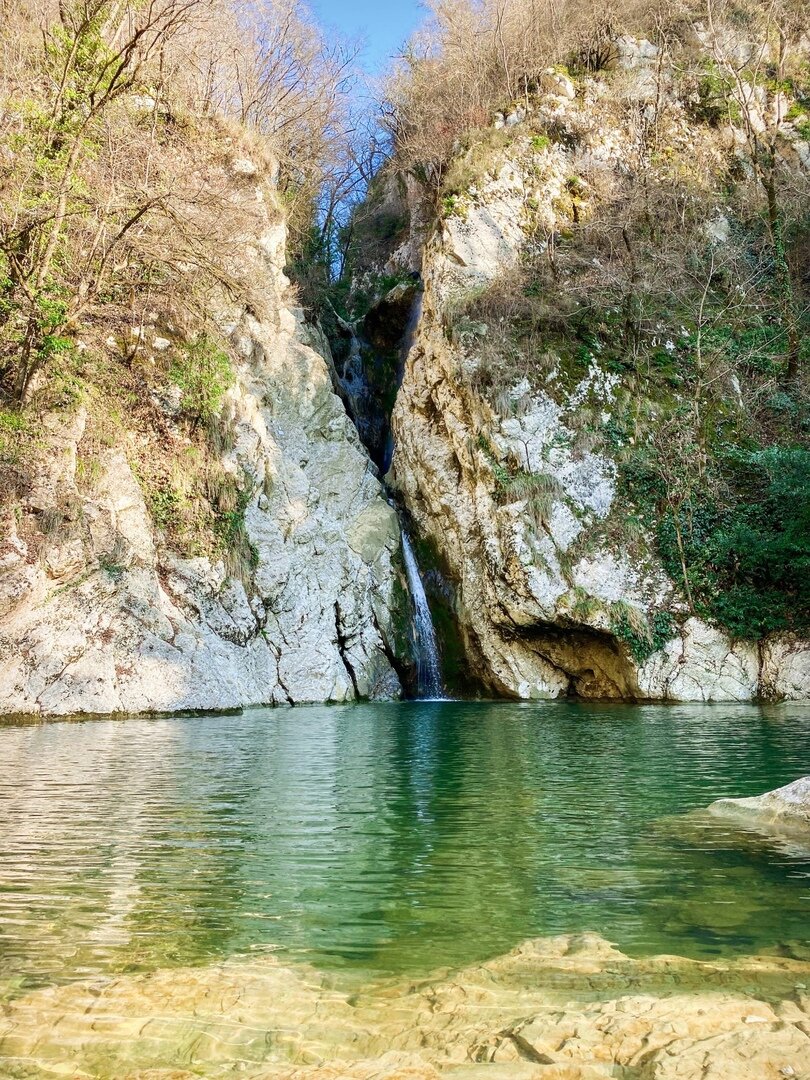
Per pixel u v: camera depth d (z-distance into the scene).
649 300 22.36
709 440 20.25
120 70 16.02
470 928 3.98
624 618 18.23
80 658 14.27
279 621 18.77
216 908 4.22
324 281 31.61
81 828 5.83
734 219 24.77
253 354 21.61
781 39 27.08
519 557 18.98
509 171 24.20
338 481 22.00
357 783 7.70
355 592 20.48
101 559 15.12
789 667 17.42
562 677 19.72
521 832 5.81
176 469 17.64
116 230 16.22
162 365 18.27
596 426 20.30
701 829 5.90
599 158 25.09
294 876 4.77
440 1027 2.95
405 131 31.83
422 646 21.69
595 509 19.47
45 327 14.94
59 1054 2.79
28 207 14.62
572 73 26.56
